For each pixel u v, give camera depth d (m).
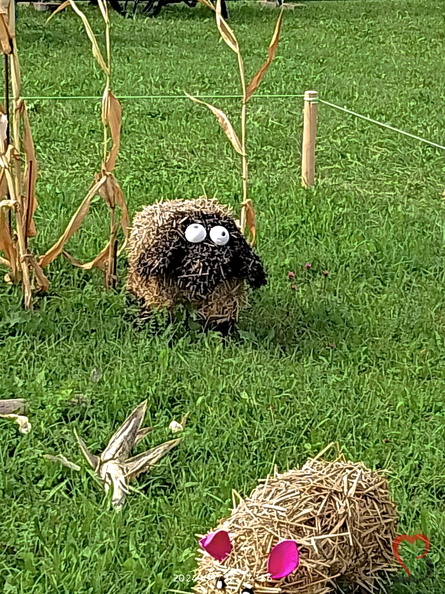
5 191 4.16
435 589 2.46
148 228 3.79
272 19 14.84
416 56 12.30
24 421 3.17
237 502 2.78
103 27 13.44
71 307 4.11
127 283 4.05
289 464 3.00
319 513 2.23
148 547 2.58
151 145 7.38
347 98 9.54
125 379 3.46
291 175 6.71
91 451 3.08
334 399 3.42
